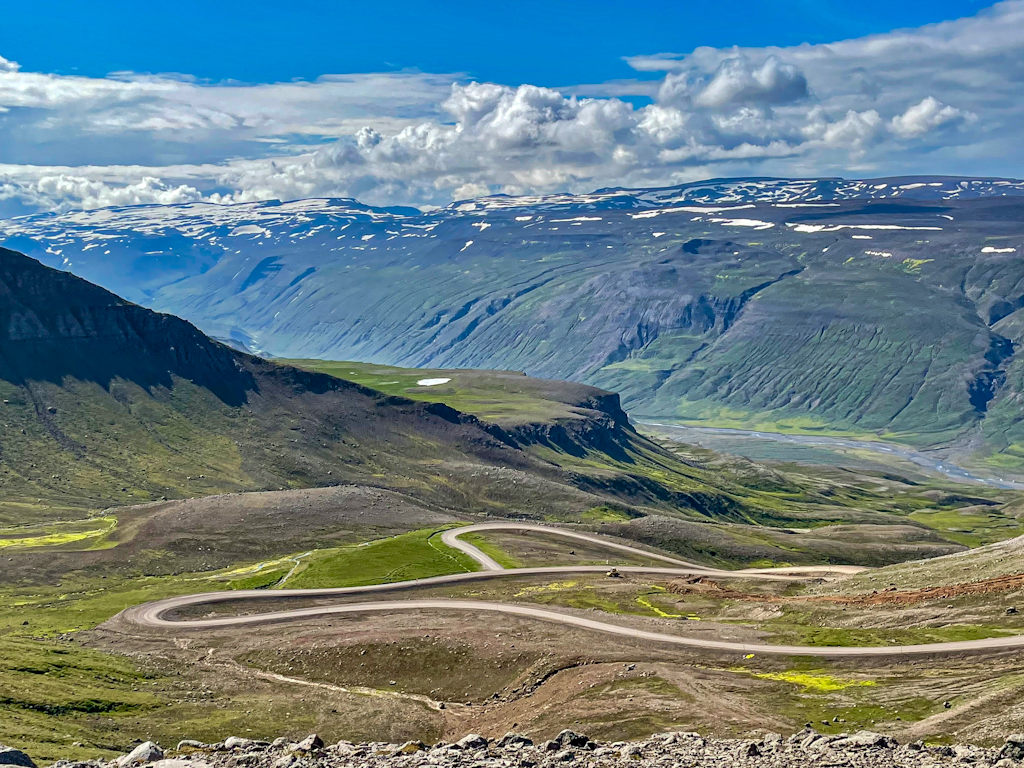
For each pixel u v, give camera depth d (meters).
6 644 134.88
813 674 116.06
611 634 143.50
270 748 72.19
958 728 87.62
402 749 70.94
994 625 122.75
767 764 59.50
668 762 60.69
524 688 126.94
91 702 113.69
